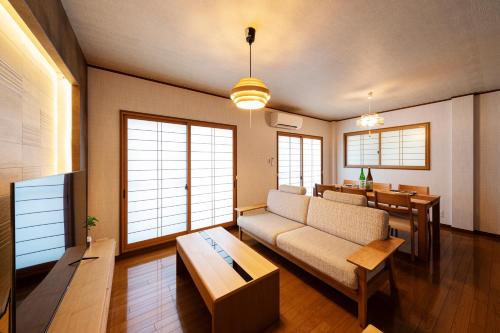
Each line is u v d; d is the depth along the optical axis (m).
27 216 0.93
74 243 1.50
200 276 1.52
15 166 1.16
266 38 1.98
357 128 5.23
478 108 3.50
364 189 3.21
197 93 3.33
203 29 1.85
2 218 0.93
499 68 2.57
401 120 4.41
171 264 2.49
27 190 0.93
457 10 1.60
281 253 2.38
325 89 3.33
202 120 3.38
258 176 4.15
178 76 2.84
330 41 2.02
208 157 3.50
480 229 3.47
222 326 1.33
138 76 2.79
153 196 2.96
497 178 3.33
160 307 1.76
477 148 3.51
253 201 4.08
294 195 3.00
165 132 3.06
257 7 1.58
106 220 2.57
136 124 2.81
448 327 1.54
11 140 1.12
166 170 3.07
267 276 1.55
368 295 1.61
